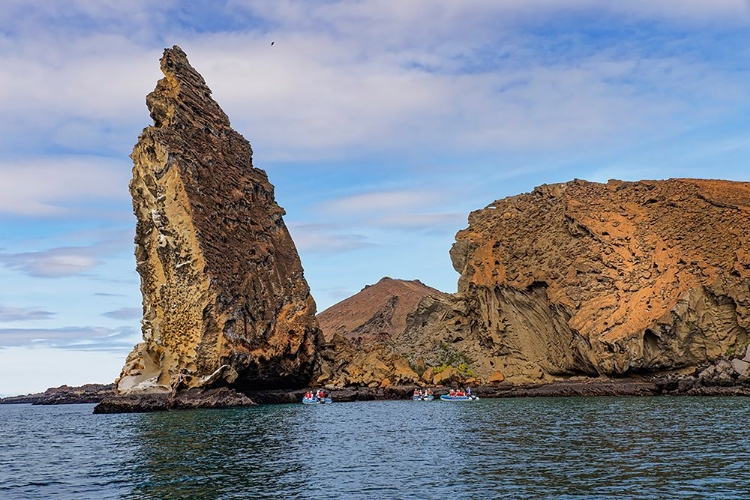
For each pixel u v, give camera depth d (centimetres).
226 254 10544
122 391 10050
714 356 10019
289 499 3356
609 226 11888
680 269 10662
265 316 11012
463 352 12912
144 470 4222
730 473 3675
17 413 12688
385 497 3356
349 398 11162
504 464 4109
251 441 5484
